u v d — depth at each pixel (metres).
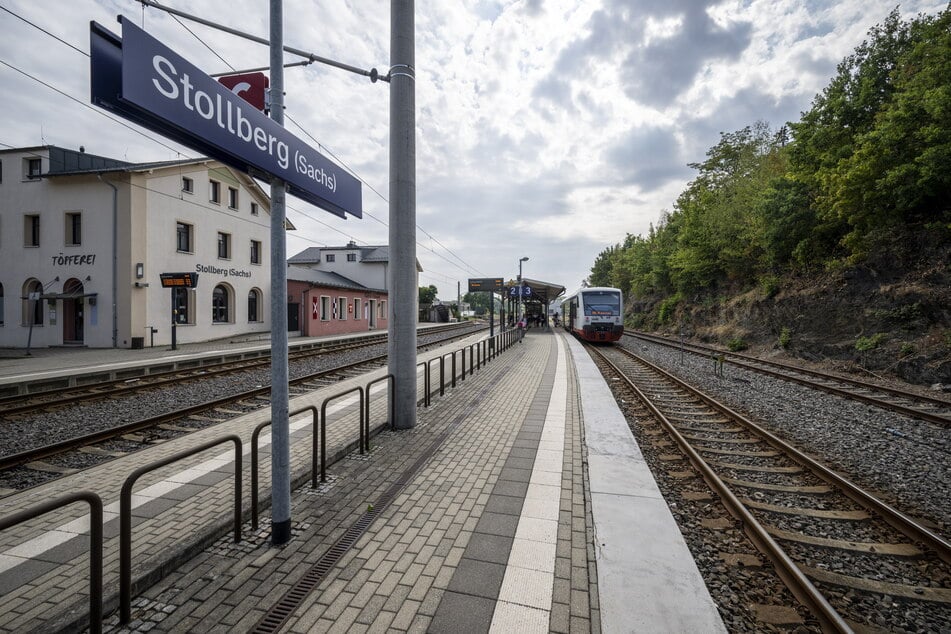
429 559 3.14
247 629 2.44
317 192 3.84
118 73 2.15
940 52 13.30
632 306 49.09
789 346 18.12
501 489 4.41
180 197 21.50
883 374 13.02
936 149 12.79
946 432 7.32
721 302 26.98
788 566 3.13
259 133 3.03
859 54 18.30
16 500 4.28
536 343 24.11
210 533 3.33
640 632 2.42
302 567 3.04
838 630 2.60
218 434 6.46
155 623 2.49
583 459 5.33
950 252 13.89
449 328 41.06
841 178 15.73
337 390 10.03
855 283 16.58
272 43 3.39
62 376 11.01
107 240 19.70
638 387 10.91
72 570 3.04
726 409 8.11
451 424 6.95
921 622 2.86
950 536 3.99
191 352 17.34
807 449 6.47
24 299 20.80
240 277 25.25
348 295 34.06
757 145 29.92
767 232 21.39
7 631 2.43
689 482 4.99
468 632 2.42
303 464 4.91
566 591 2.79
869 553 3.65
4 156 21.03
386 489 4.40
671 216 43.47
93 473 4.89
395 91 6.68
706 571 3.21
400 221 6.69
